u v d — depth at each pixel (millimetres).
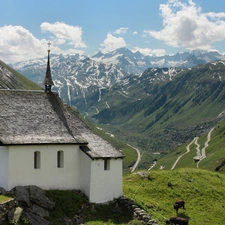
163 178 70250
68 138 52812
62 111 56469
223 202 65062
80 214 48688
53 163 51375
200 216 57406
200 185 70125
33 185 48500
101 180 53156
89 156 51938
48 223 43938
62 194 50156
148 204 56656
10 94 53812
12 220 40281
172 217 51469
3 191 45781
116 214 51281
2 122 49594
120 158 55188
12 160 47406
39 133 51000
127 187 63625
